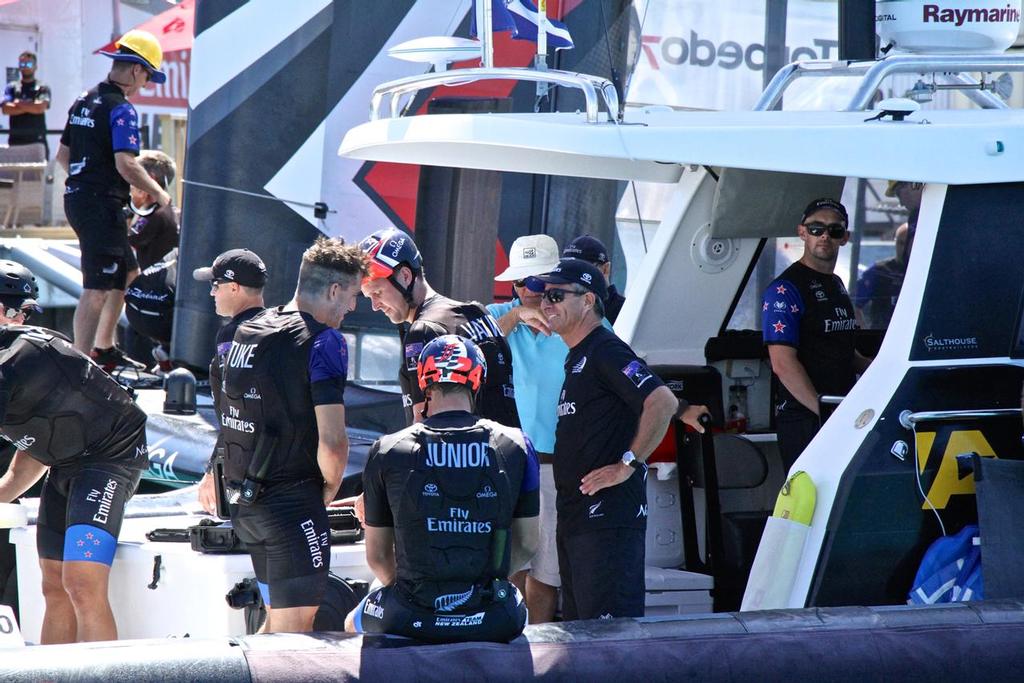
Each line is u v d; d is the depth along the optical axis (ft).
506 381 53.16
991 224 49.03
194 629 53.36
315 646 40.83
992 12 59.47
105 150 89.71
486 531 41.09
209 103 84.38
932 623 44.80
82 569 54.08
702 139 47.52
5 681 38.83
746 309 64.59
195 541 53.78
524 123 49.21
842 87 93.61
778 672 42.98
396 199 79.71
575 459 49.49
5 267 57.00
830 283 60.39
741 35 89.35
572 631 42.98
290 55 82.43
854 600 48.06
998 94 64.39
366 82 81.87
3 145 143.74
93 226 89.97
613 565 48.85
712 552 58.75
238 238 84.02
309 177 82.33
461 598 41.16
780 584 48.21
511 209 74.64
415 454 41.09
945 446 48.26
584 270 49.96
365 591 53.98
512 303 61.00
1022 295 49.24
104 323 93.25
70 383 54.39
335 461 48.21
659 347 63.41
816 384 59.98
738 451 60.34
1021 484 46.65
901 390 48.24
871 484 47.65
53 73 157.38
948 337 48.75
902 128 48.78
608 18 72.59
